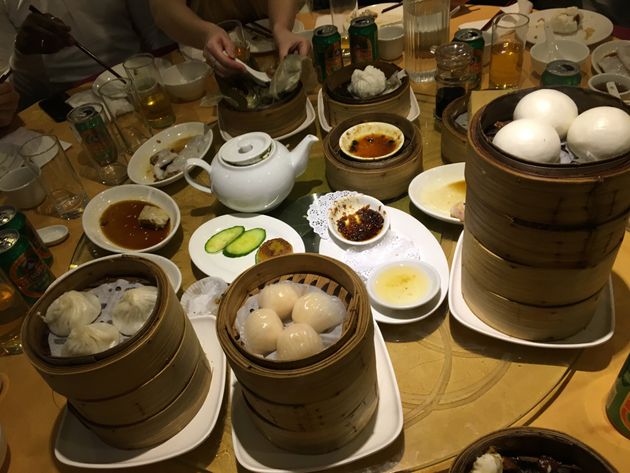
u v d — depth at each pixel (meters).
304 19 2.20
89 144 1.57
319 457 0.84
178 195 1.48
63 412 0.96
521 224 0.76
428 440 0.86
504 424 0.86
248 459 0.84
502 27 1.58
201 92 1.85
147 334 0.79
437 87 1.51
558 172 0.69
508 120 0.88
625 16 2.14
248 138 1.33
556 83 1.37
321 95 1.73
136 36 2.52
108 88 1.75
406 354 0.99
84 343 0.81
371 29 1.69
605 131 0.72
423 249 1.17
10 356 1.12
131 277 0.95
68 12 2.29
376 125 1.40
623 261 1.08
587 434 0.85
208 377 0.97
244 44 1.83
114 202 1.45
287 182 1.30
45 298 0.89
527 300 0.87
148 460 0.87
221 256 1.24
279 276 0.89
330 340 0.78
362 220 1.23
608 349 0.95
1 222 1.20
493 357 0.96
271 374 0.69
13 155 1.66
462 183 1.29
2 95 1.81
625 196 0.71
